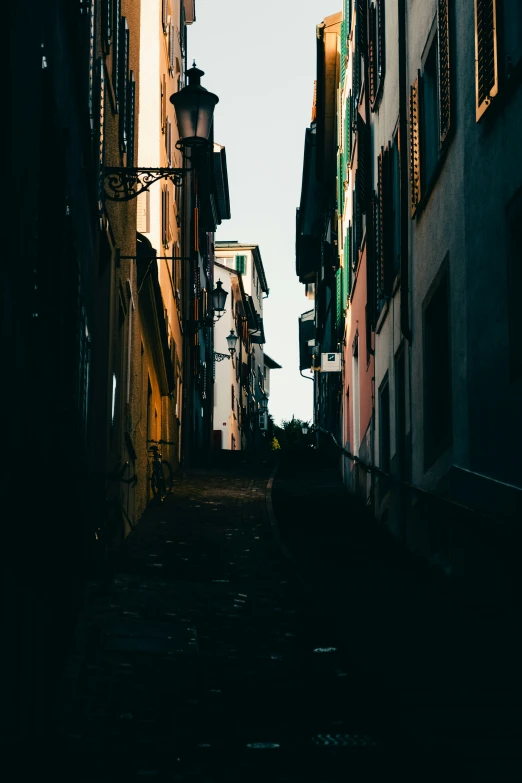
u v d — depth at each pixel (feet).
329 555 48.42
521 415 27.61
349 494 81.20
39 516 20.79
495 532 27.35
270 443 234.79
